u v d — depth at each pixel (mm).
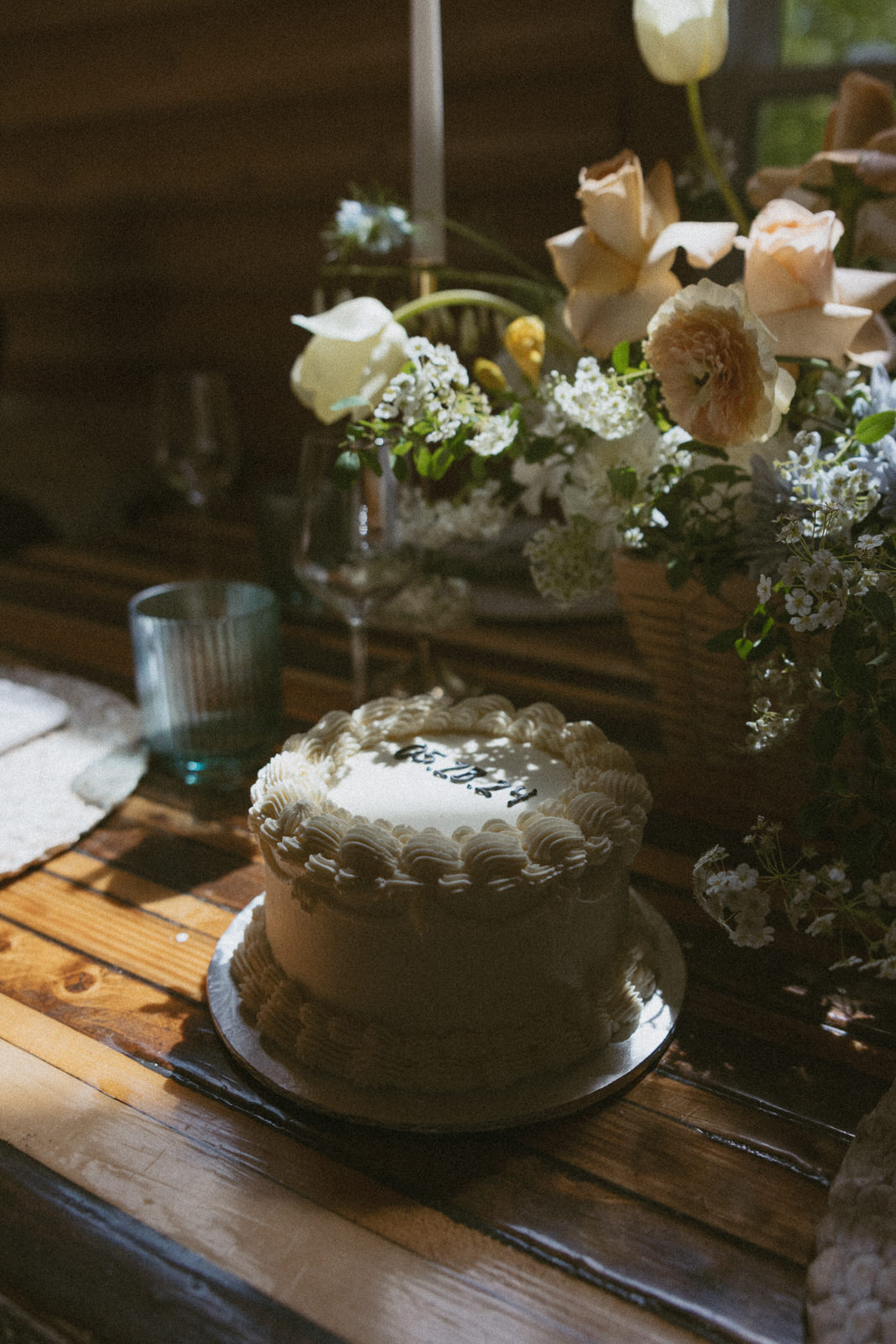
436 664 1214
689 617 868
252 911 848
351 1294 564
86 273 2301
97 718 1166
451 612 1197
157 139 2131
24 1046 744
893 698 699
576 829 654
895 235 887
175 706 1017
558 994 686
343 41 1893
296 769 746
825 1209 611
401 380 819
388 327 896
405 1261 583
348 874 633
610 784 707
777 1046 729
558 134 1786
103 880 922
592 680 1203
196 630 982
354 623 1084
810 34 1987
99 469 1906
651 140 1738
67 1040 748
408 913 637
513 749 803
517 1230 600
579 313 826
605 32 1697
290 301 2100
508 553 1401
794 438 792
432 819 699
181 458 1434
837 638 693
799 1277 572
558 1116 663
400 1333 543
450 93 1841
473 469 900
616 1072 687
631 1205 614
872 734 716
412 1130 649
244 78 1998
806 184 906
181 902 892
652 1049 708
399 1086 674
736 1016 755
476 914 632
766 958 811
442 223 1116
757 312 770
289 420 2162
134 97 2115
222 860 947
